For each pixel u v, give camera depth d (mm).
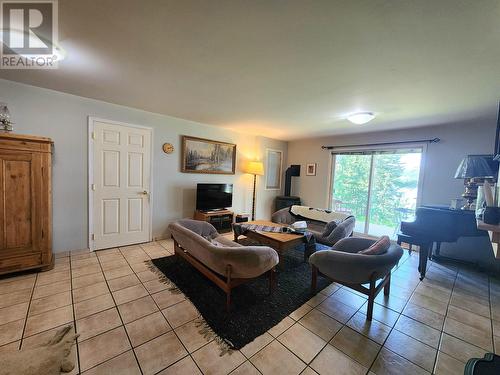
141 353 1520
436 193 3742
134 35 1545
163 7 1257
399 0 1144
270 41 1569
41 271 2602
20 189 2412
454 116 3152
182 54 1785
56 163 2908
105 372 1369
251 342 1665
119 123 3355
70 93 2889
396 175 4320
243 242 3930
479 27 1310
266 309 2072
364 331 1844
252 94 2635
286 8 1236
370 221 4691
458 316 2084
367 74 2002
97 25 1442
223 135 4719
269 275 2330
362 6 1197
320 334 1789
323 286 2549
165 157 3904
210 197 4344
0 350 1486
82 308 1973
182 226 2650
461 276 2938
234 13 1292
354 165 4898
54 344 1552
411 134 4000
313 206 5488
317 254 2201
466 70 1843
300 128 4414
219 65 1949
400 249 2205
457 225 2691
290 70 1992
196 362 1470
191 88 2514
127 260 3012
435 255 3539
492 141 3285
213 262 2033
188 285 2420
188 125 4156
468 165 2891
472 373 1322
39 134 2756
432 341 1758
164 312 1961
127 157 3490
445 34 1396
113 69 2096
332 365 1499
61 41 1636
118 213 3469
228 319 1903
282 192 6039
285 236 3057
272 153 5723
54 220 2955
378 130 4289
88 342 1594
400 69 1885
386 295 2393
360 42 1533
